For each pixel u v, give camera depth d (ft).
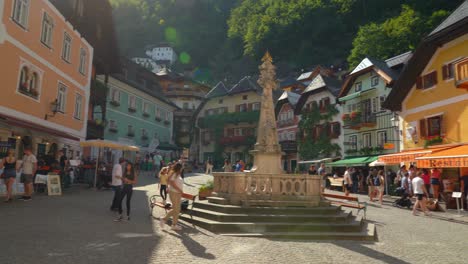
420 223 39.42
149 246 23.13
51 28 66.69
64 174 58.75
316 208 33.83
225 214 31.60
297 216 31.50
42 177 49.83
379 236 30.60
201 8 426.10
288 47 270.67
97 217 33.14
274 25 264.31
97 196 50.98
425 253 24.70
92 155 100.78
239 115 182.60
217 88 203.82
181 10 433.89
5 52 52.47
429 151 64.34
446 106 70.03
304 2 259.19
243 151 182.19
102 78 119.24
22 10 57.26
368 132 106.42
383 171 91.15
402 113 84.17
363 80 110.83
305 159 133.80
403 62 97.04
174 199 29.66
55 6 67.56
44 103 64.34
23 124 51.11
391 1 226.17
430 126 74.90
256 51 278.05
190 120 208.54
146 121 152.76
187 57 400.26
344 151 117.29
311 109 133.80
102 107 97.91
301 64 256.73
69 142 74.90
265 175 35.42
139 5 440.86
